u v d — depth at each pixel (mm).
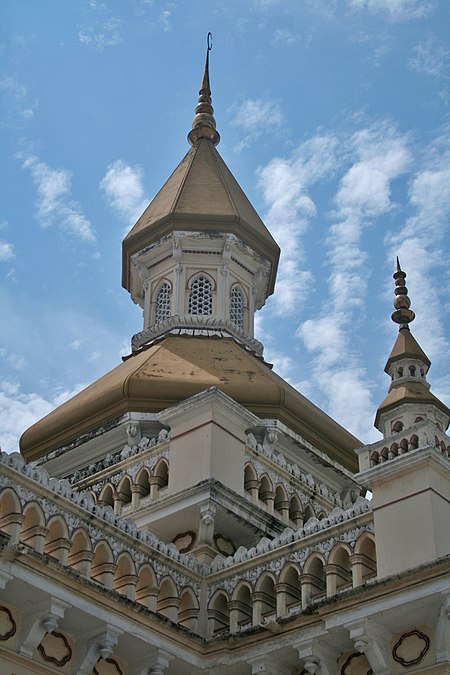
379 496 16469
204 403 20297
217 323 25781
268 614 17234
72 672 15719
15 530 15195
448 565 15000
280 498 21219
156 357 24172
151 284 27531
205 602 17844
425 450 16234
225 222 27172
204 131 30422
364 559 16422
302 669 16625
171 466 20172
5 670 14891
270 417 23109
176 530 19453
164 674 16719
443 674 14797
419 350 19875
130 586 16719
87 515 16359
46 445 24109
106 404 23047
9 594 15109
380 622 15547
